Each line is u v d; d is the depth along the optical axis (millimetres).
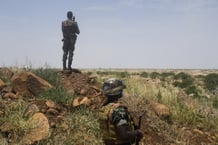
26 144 7070
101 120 4871
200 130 9492
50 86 9789
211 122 9820
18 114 7793
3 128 7395
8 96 8914
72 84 10797
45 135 7277
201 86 26078
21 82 9383
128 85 12086
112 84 4914
